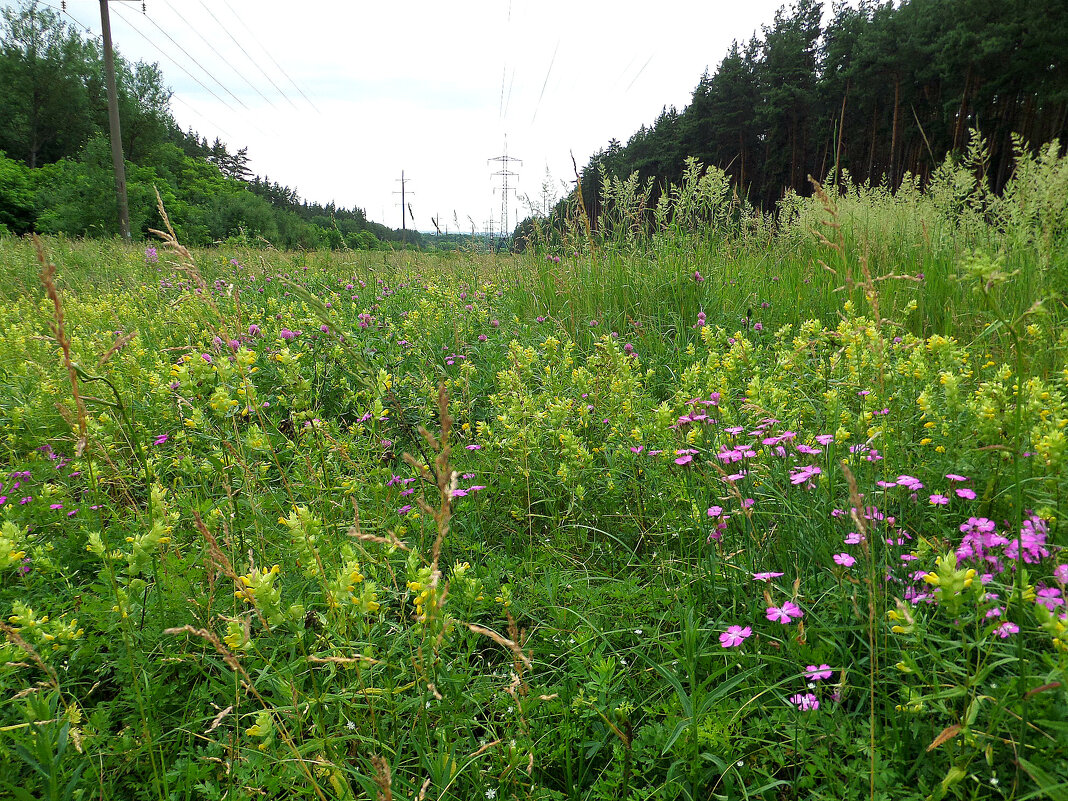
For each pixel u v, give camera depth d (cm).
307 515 156
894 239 709
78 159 4912
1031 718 148
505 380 387
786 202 834
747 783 169
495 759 174
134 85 5422
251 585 143
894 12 3403
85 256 1180
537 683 209
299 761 149
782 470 269
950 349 274
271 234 3712
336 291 824
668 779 163
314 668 201
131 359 424
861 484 245
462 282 848
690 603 225
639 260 686
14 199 3180
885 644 184
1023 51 2578
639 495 297
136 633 207
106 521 275
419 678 170
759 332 534
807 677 184
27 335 555
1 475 310
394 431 383
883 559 205
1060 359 303
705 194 752
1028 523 190
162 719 193
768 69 3941
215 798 160
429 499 287
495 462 331
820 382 341
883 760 158
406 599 203
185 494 281
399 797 147
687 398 320
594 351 535
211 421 339
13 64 4759
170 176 5062
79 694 207
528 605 242
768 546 236
